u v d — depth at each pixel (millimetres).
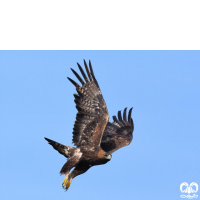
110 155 44062
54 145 43938
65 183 43344
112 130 48406
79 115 44531
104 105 45062
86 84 44750
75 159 43781
